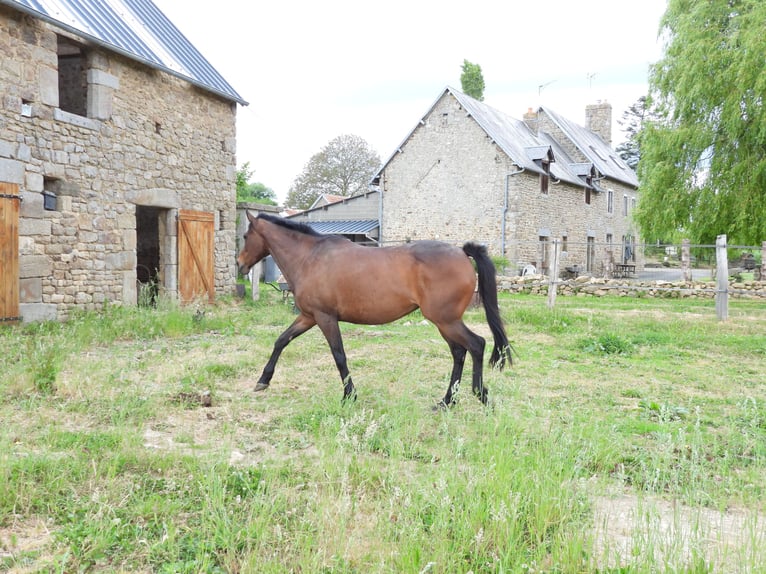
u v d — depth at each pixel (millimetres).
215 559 2604
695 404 5328
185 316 9398
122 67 10547
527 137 27000
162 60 11375
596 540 2688
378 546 2617
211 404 5062
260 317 10672
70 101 10641
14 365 5809
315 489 3182
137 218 13797
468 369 6695
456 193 23562
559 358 7500
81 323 8547
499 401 4984
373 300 4941
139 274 13805
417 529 2547
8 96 8453
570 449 3633
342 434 3785
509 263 20078
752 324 10336
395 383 5984
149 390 5289
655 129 17438
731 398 5520
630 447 4082
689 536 2545
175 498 3127
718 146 16359
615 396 5633
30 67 8805
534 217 23562
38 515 2926
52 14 9102
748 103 15094
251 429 4453
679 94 16406
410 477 3316
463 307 4883
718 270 11023
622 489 3277
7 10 8438
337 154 48219
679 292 16500
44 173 9055
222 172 13531
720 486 3297
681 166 17062
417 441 4055
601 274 27500
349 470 3432
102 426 4367
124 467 3537
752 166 15477
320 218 27781
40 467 3387
